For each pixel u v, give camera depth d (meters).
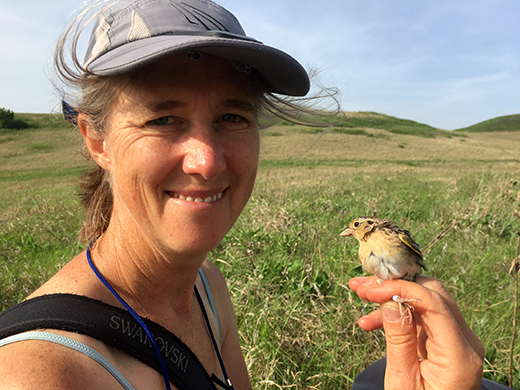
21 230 2.01
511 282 1.22
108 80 0.31
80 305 0.28
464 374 0.37
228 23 0.33
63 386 0.23
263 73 0.35
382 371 0.51
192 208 0.30
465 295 1.15
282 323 0.93
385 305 0.41
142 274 0.34
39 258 1.53
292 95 0.41
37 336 0.25
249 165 0.34
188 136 0.30
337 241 1.53
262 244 1.44
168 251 0.32
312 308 1.02
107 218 0.40
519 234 0.66
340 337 0.90
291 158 11.33
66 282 0.31
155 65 0.29
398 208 1.99
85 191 0.43
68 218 2.20
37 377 0.22
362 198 2.50
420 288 0.39
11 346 0.24
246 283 1.11
